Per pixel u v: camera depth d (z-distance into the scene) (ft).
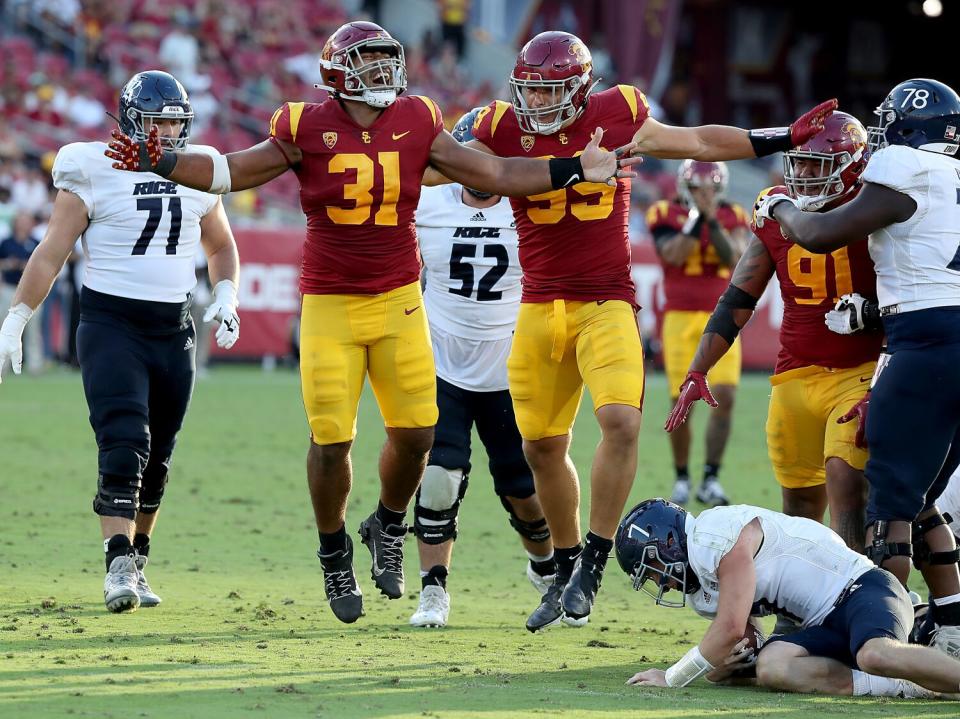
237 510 103.19
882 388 58.03
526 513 73.67
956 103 59.21
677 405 68.69
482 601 74.84
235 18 276.62
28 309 68.28
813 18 371.97
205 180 60.29
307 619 67.46
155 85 66.59
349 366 63.21
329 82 60.85
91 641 59.21
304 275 63.82
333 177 61.31
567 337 64.23
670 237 116.67
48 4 265.13
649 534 54.95
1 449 132.26
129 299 68.54
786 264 65.87
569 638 65.21
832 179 62.44
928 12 341.41
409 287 63.57
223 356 225.76
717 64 363.56
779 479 69.62
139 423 67.97
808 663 52.70
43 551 83.92
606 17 297.74
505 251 73.15
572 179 60.64
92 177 68.13
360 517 100.78
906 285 57.52
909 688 52.16
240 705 47.52
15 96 239.50
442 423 71.41
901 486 57.26
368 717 46.26
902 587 54.03
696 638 65.82
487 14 318.45
